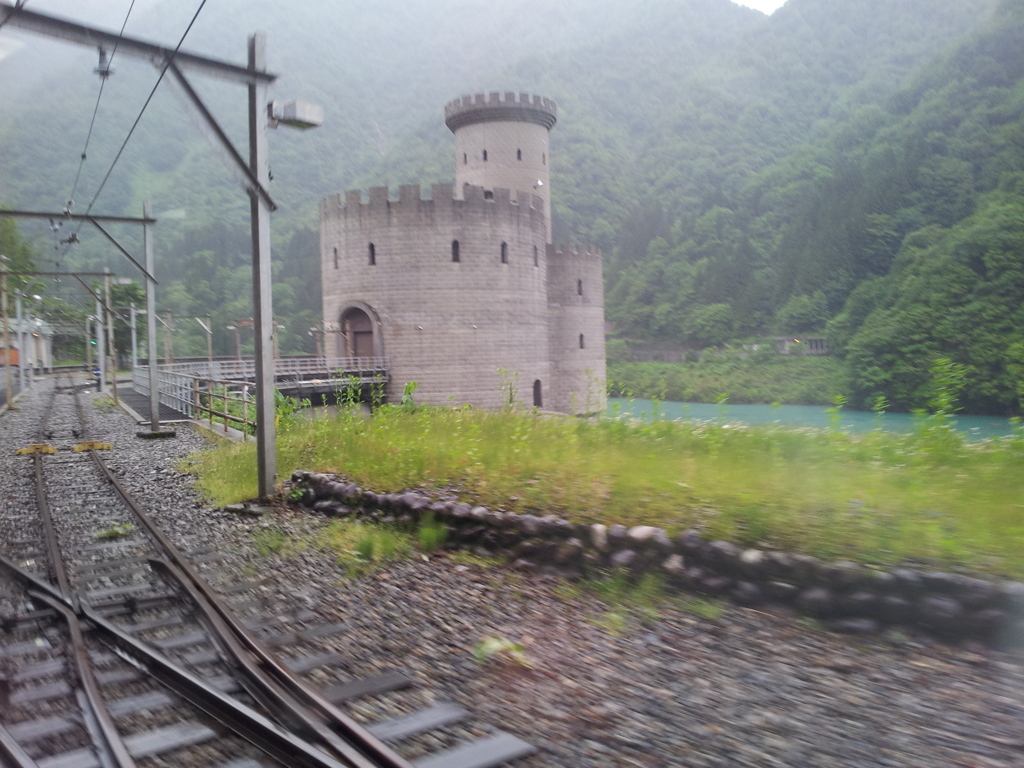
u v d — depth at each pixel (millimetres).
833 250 95500
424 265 51844
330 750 4035
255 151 11445
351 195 53250
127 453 18516
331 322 54750
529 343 55219
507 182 62938
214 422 24438
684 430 11891
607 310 145250
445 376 52281
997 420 34844
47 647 5734
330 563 8117
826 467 8750
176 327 126688
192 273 136125
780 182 141500
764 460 9438
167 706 4613
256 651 5430
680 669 5121
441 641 5820
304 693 4684
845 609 5535
